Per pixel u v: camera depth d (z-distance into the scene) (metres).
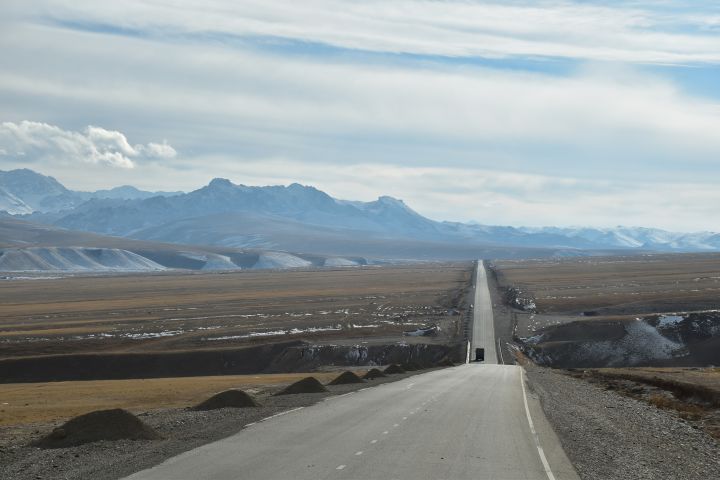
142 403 52.50
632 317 134.50
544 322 148.25
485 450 22.86
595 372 76.00
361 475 18.36
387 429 27.05
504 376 64.38
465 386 50.69
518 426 28.98
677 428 32.25
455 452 22.30
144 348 126.88
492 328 142.88
